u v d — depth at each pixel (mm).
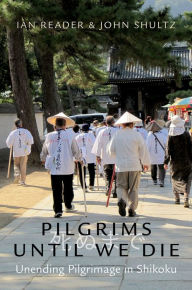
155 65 21047
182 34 19141
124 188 10008
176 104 21719
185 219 9672
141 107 47938
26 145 16281
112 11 18203
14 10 16625
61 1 18688
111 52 22062
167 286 5727
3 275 6340
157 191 13945
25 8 16656
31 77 34438
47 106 25609
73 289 5727
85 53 26266
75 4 18656
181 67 22250
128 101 48219
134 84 47562
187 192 11094
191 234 8328
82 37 21203
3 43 29875
